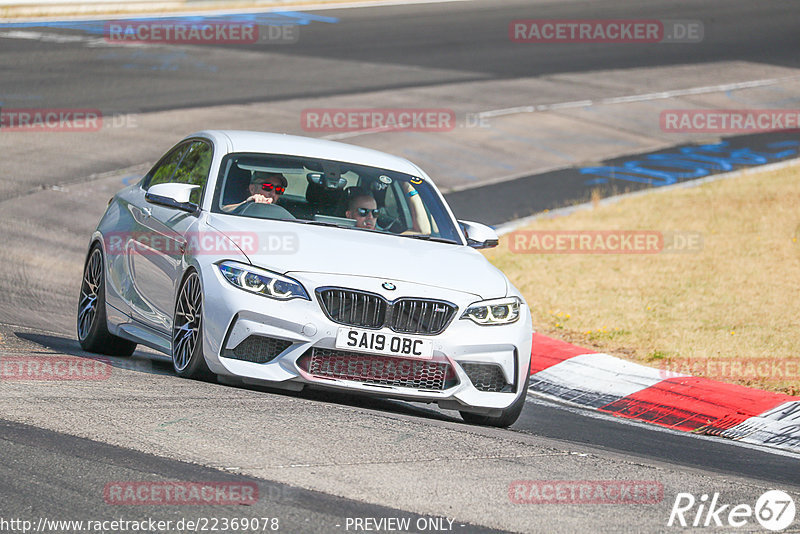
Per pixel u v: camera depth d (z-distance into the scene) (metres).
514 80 98.88
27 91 81.81
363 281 23.33
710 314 41.53
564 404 31.59
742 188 65.12
